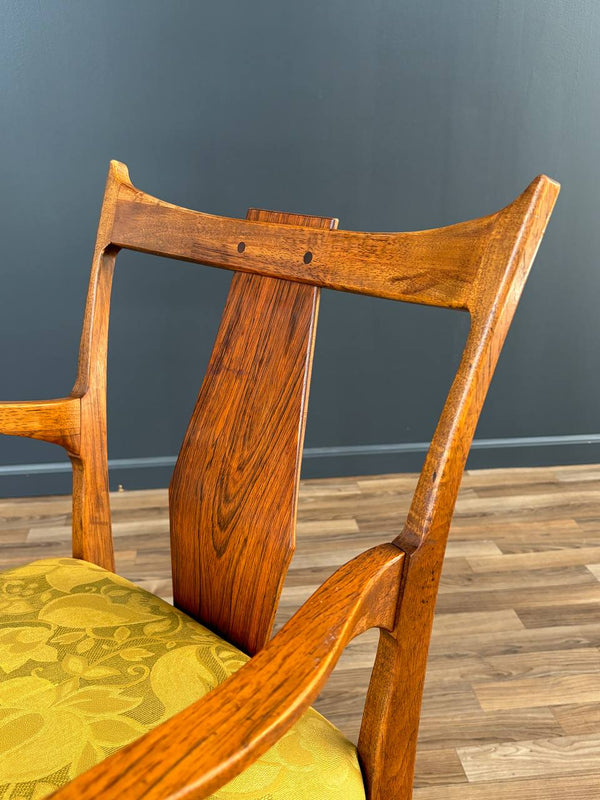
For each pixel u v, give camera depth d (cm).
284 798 55
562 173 211
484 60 200
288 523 68
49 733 58
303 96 197
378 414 227
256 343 74
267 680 44
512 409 232
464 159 207
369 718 61
